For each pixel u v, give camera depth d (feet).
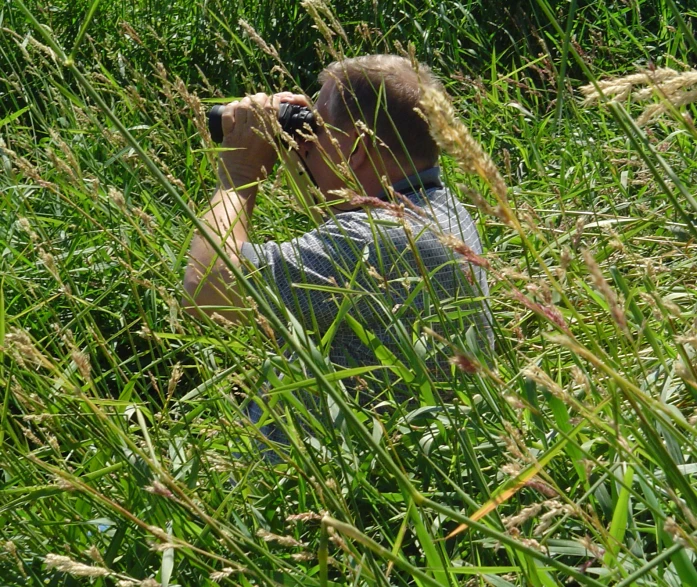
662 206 11.62
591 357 3.88
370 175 8.29
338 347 8.09
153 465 5.10
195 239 8.49
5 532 6.64
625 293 6.64
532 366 4.31
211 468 7.21
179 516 6.11
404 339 6.68
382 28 17.57
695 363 5.65
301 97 8.80
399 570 6.41
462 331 7.13
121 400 7.29
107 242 11.92
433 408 6.89
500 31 18.34
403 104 8.09
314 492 6.40
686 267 9.51
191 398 8.71
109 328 11.81
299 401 6.84
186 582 6.23
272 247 8.02
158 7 19.08
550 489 4.72
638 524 6.15
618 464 5.23
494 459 6.89
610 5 18.43
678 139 12.89
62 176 11.98
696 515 4.38
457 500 6.69
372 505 6.54
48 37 4.08
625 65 16.28
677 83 3.80
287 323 7.76
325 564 4.24
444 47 17.78
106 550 6.31
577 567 5.47
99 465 6.91
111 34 18.85
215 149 7.26
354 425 4.00
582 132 13.33
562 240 9.68
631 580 3.90
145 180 13.03
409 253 7.80
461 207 8.46
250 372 7.52
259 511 6.75
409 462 7.11
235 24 18.21
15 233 12.35
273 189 7.57
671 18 17.35
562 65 4.57
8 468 6.73
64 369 8.48
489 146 14.53
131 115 14.61
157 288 7.04
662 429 6.02
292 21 18.20
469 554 6.33
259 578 5.41
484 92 15.20
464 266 7.79
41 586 5.95
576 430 5.01
